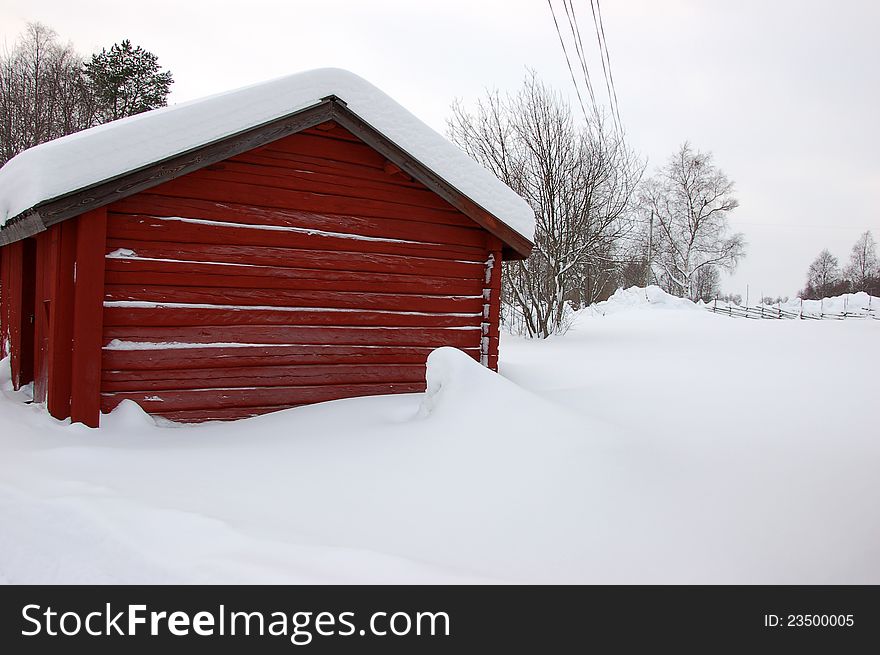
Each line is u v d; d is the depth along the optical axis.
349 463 4.12
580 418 4.38
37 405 5.71
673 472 3.88
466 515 3.29
